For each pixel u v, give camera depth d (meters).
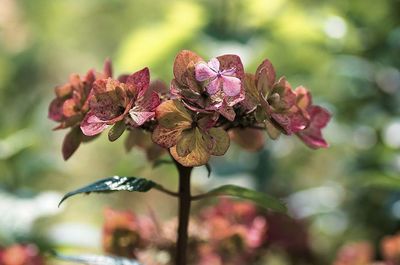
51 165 1.04
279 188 1.12
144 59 1.02
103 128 0.48
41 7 1.59
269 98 0.50
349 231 1.06
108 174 1.50
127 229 0.66
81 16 1.64
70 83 0.54
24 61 1.65
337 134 1.05
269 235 0.87
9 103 1.54
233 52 1.00
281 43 1.06
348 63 1.07
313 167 1.20
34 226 1.02
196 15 1.03
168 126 0.47
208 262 0.74
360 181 1.02
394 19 1.12
